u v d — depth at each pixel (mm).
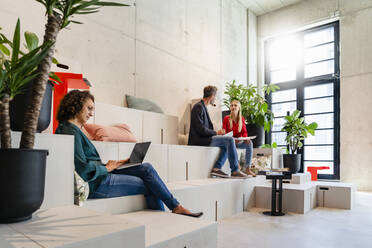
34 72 1018
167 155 2723
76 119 1667
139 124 3109
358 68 5156
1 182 917
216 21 5375
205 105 3594
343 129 5203
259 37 6633
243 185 3211
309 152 5781
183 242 1257
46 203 1224
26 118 1002
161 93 4074
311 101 5883
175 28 4410
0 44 1180
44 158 1043
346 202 3381
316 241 2053
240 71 6031
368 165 4902
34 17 2537
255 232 2275
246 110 4793
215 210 2682
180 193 2234
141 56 3791
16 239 788
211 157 3334
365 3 5184
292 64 6230
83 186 1461
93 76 3154
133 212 1727
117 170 1809
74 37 2982
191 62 4684
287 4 6207
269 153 4418
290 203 3154
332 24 5707
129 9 3664
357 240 2090
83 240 784
